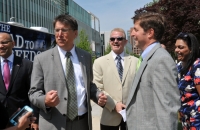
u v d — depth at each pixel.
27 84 4.10
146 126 2.24
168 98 2.11
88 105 2.89
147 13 2.45
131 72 3.61
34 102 2.64
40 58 2.78
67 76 2.78
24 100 4.03
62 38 2.77
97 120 6.76
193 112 3.06
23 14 27.69
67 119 2.73
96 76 3.70
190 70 3.10
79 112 2.84
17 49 6.27
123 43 3.72
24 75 4.04
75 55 2.96
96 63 3.77
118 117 3.48
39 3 32.38
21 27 6.52
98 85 3.66
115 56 3.72
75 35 2.91
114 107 3.37
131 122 2.45
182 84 3.17
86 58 3.04
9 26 5.99
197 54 3.15
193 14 11.98
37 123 3.38
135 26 2.46
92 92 3.08
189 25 12.18
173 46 12.96
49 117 2.66
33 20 30.39
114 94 3.58
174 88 2.14
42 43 7.69
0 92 3.84
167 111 2.08
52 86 2.71
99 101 2.95
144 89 2.28
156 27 2.37
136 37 2.46
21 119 2.23
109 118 3.51
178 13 12.39
